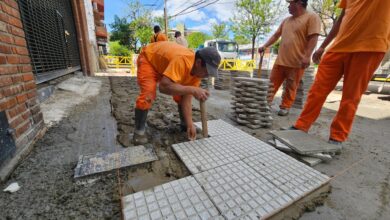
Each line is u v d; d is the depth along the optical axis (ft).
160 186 4.92
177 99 8.01
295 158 6.64
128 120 9.44
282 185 5.09
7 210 4.15
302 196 4.78
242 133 8.31
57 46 16.97
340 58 6.95
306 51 10.39
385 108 14.34
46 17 14.44
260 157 6.40
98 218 4.06
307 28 10.23
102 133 7.97
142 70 6.92
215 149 6.84
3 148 5.06
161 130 8.50
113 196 4.66
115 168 5.52
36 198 4.49
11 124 5.49
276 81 11.80
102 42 82.23
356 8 6.32
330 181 5.52
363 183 5.47
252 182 5.16
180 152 6.57
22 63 6.35
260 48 12.59
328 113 12.76
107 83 21.75
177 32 24.34
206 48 6.07
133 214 4.09
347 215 4.39
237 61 42.24
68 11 22.76
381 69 20.52
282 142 7.20
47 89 12.28
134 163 5.77
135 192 4.85
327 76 7.45
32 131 6.73
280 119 11.18
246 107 9.73
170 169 5.78
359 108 14.29
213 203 4.44
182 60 6.06
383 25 5.94
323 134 8.93
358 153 7.18
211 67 5.88
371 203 4.75
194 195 4.65
